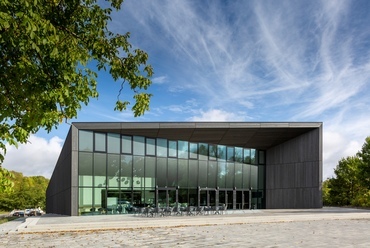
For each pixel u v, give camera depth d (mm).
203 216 24047
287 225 19391
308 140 33406
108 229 17172
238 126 30969
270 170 36438
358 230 16609
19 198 74500
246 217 22250
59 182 36438
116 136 28484
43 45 4539
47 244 11961
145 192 29344
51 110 5324
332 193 44281
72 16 5562
